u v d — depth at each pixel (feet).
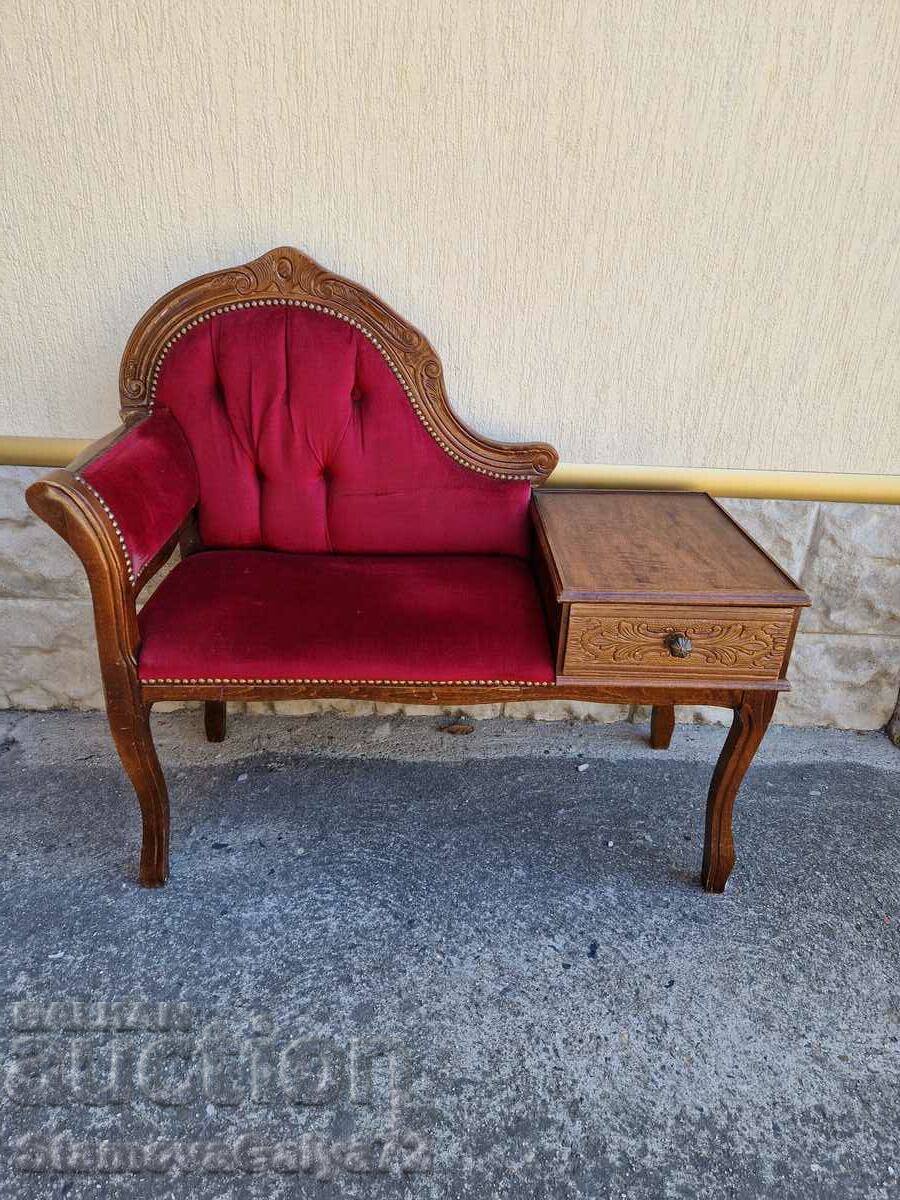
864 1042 3.57
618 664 3.70
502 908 4.20
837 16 4.05
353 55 4.18
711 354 4.84
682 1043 3.53
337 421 4.53
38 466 5.08
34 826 4.66
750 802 5.04
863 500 5.12
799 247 4.57
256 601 3.94
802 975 3.88
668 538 4.17
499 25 4.11
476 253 4.62
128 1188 2.95
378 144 4.38
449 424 4.59
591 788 5.14
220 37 4.15
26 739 5.42
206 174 4.46
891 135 4.29
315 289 4.41
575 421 5.04
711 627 3.59
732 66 4.18
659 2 4.05
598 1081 3.37
